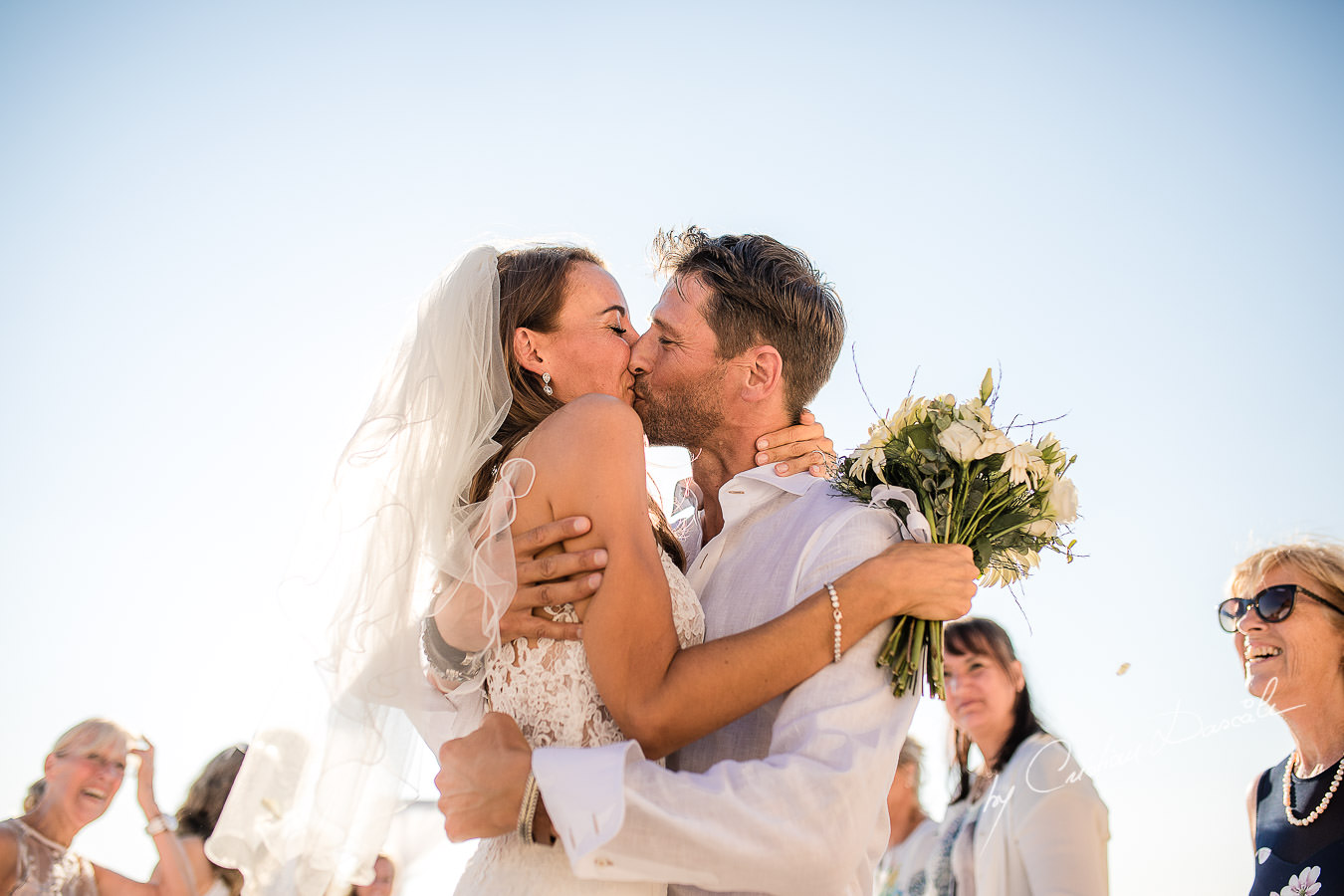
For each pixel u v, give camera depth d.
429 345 1.95
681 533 2.54
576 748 1.62
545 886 1.71
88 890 3.21
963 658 3.34
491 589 1.76
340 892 1.75
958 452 1.99
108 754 3.38
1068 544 2.18
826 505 2.11
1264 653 2.99
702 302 2.33
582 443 1.85
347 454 1.89
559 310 2.15
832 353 2.42
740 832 1.56
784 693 1.89
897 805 3.74
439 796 1.71
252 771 1.81
